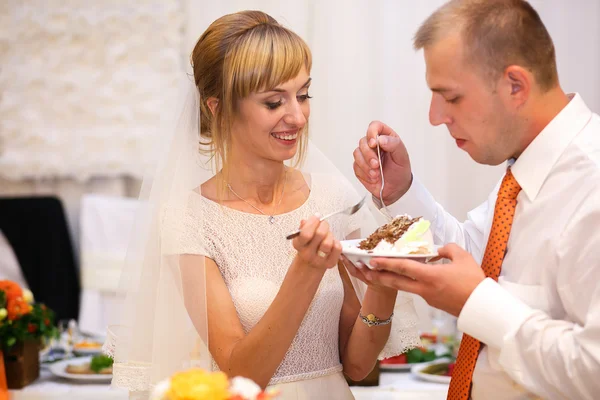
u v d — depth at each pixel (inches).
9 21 162.1
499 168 157.8
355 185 125.0
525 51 56.7
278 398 71.9
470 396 63.2
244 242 74.2
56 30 161.8
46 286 154.4
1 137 164.2
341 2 160.6
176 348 71.8
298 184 79.7
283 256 74.6
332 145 162.2
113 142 162.9
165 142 78.1
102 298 152.6
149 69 163.3
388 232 63.4
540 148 59.3
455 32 57.6
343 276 79.2
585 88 160.6
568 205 57.3
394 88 161.5
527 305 58.2
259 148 73.2
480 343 62.3
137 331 73.9
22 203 157.4
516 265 60.6
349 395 76.4
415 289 58.3
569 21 159.8
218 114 75.6
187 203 74.3
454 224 76.4
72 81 162.6
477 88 57.6
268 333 66.8
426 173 160.2
